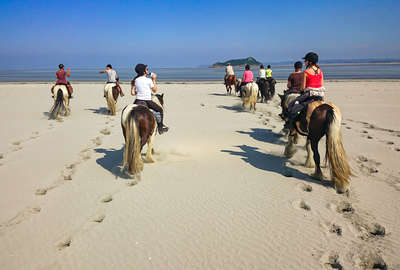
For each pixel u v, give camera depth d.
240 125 11.24
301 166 6.62
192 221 4.39
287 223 4.29
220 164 6.84
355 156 7.31
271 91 18.41
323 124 5.29
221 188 5.53
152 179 5.98
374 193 5.21
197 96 21.22
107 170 6.54
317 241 3.85
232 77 21.69
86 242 3.93
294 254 3.60
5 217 4.65
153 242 3.90
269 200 5.01
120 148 8.27
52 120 12.66
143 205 4.92
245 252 3.66
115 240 3.96
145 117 5.81
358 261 3.45
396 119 12.25
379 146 8.16
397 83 29.69
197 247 3.77
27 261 3.59
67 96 13.24
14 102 18.25
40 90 25.61
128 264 3.48
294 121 6.21
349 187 5.45
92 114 14.20
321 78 6.04
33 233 4.19
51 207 4.92
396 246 3.71
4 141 9.23
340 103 16.84
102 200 5.12
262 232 4.07
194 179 5.97
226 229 4.16
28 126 11.41
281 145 8.42
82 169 6.62
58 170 6.66
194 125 11.25
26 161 7.29
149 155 6.85
